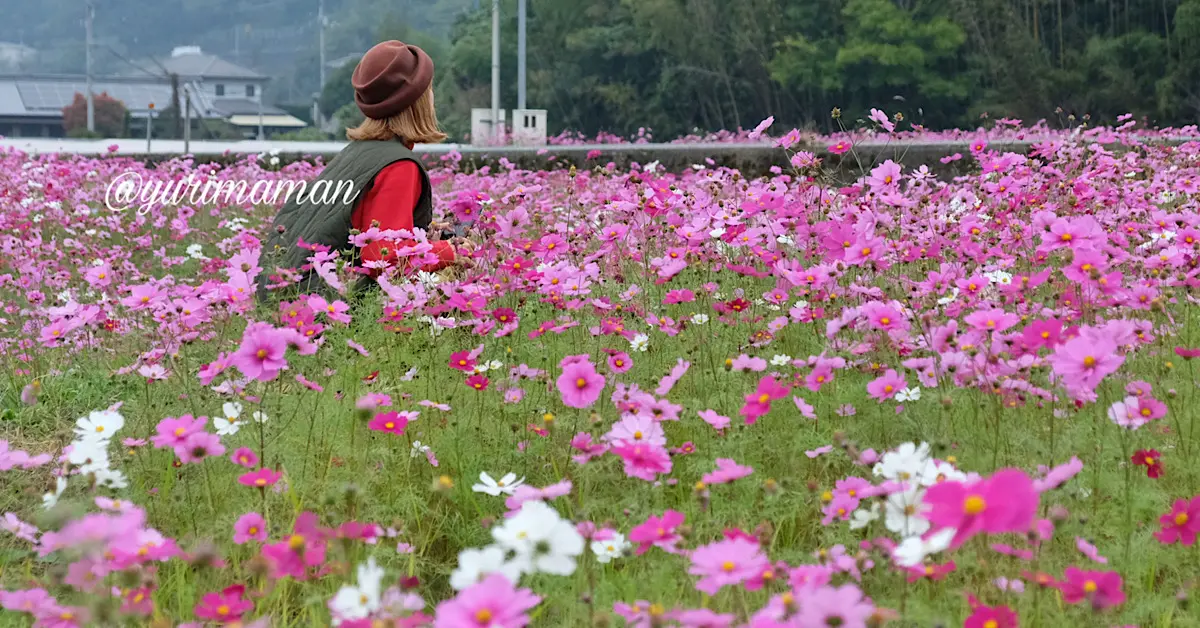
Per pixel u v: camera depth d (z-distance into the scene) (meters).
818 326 3.36
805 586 1.67
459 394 3.07
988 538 2.15
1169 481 2.51
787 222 3.84
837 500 2.18
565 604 2.10
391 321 3.37
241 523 2.16
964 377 2.65
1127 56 40.72
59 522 1.96
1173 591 2.14
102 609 1.84
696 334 3.40
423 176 4.33
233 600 1.92
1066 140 5.55
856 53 42.81
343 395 2.98
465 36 64.50
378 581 1.82
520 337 3.49
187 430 2.28
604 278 3.82
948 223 4.04
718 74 49.31
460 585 1.66
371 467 2.70
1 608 2.10
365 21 170.50
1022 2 44.94
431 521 2.54
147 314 3.80
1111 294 2.96
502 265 3.61
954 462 2.36
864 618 1.52
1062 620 1.95
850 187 4.06
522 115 27.72
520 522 1.71
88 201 7.37
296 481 2.57
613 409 2.92
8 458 2.45
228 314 3.46
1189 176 4.89
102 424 2.35
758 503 2.46
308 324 3.14
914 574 1.97
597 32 54.62
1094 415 2.75
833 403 2.87
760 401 2.46
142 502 2.54
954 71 43.97
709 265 3.95
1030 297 3.51
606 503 2.51
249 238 4.50
